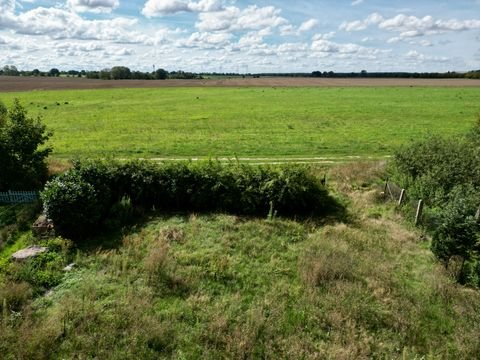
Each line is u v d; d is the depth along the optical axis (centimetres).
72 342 906
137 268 1230
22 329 930
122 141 3322
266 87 10462
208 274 1207
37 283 1145
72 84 11250
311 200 1742
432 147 2042
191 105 6066
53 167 2256
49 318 986
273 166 1833
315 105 6012
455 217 1223
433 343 928
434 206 1697
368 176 2241
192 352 891
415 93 8338
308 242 1443
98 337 920
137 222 1608
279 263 1291
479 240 1219
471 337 930
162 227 1555
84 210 1438
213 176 1753
